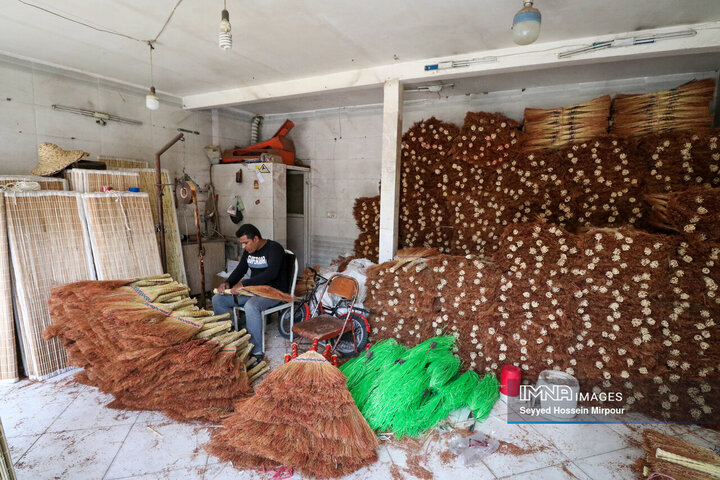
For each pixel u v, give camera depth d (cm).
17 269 262
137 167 426
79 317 249
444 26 266
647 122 325
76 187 326
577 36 278
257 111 571
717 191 218
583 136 346
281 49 314
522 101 416
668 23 254
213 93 461
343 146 531
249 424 187
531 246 262
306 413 180
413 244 437
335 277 338
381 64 351
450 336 289
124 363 220
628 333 241
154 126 456
